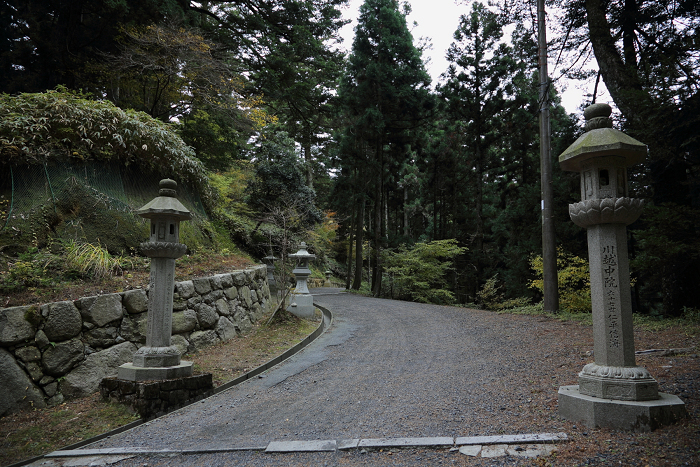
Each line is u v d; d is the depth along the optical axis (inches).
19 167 296.0
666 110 304.7
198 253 395.5
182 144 427.5
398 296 864.9
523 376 213.0
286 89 636.7
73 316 215.8
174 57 471.5
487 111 884.0
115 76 489.4
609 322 150.1
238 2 600.7
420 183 1229.1
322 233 1072.8
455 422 159.2
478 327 367.9
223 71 506.0
